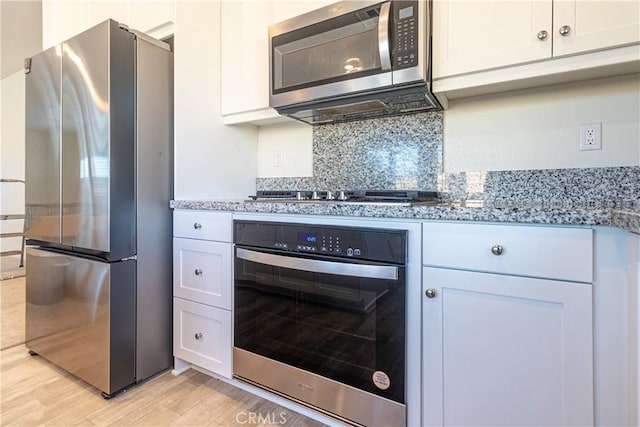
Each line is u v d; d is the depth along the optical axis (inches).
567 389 33.9
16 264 162.6
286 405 55.7
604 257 32.0
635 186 48.4
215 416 53.4
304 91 58.9
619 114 49.3
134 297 61.1
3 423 51.3
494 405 37.6
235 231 56.7
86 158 59.4
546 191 54.2
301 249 49.3
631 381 30.3
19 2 116.3
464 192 60.6
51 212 65.7
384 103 59.1
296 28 59.4
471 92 56.0
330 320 47.8
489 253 37.1
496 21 47.3
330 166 75.0
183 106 66.9
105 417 52.9
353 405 46.3
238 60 72.4
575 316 33.3
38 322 70.4
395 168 67.2
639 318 28.5
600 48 41.6
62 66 63.0
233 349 58.1
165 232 66.2
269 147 84.1
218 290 59.5
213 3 73.2
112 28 56.7
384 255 42.8
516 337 36.1
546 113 54.1
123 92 58.4
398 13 50.1
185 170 67.5
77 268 61.6
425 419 41.5
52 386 61.5
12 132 180.4
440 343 40.2
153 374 64.6
